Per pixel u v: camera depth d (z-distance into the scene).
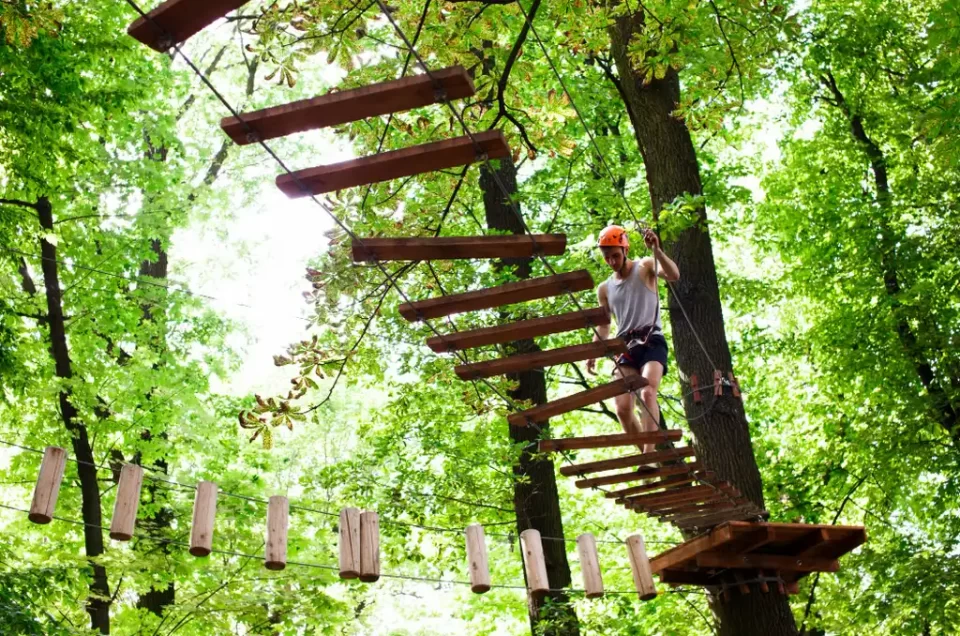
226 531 11.79
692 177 10.01
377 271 8.94
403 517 11.70
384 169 4.59
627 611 13.46
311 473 12.36
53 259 11.69
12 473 12.23
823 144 15.79
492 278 10.55
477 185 12.47
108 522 12.65
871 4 15.14
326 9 7.48
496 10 7.79
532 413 6.22
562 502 14.90
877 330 14.45
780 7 8.07
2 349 10.99
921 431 14.44
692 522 7.82
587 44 8.35
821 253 15.37
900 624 12.34
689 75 10.59
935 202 14.79
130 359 13.33
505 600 14.37
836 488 14.72
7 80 10.94
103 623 11.26
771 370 15.85
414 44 7.62
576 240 12.55
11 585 9.84
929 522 14.70
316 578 11.55
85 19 11.95
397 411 11.71
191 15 3.78
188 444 13.84
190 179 17.14
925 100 13.84
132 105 12.05
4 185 11.85
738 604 8.46
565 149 8.01
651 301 7.36
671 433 6.21
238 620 11.45
